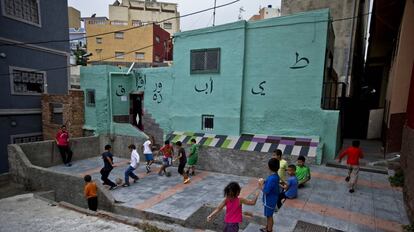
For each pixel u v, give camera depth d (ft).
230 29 35.50
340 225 17.42
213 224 21.74
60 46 53.21
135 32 112.37
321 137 31.30
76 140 43.62
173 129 41.70
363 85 67.97
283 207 20.16
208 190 29.25
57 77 52.90
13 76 44.11
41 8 48.47
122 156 46.21
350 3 46.85
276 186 16.21
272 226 16.46
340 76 48.29
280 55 32.96
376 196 22.04
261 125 34.83
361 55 69.67
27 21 45.91
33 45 47.14
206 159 36.68
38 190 32.71
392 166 27.76
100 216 15.99
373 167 28.37
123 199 26.89
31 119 48.01
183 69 40.01
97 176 35.58
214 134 37.70
